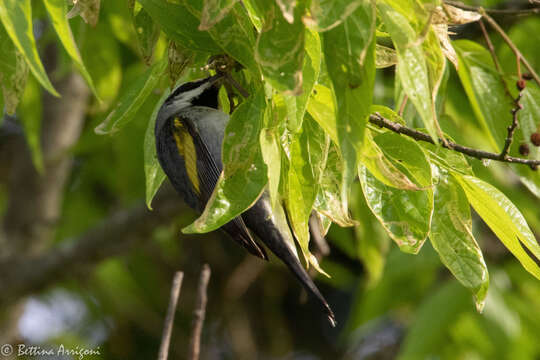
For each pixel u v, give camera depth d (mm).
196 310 7574
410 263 12367
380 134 5730
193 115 7676
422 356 11711
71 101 15305
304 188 5477
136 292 17547
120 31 10320
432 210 5602
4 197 18109
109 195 17359
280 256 6559
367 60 4715
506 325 12250
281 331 18391
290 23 4621
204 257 17984
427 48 5133
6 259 14422
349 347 18328
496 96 7457
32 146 10273
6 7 4707
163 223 13508
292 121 4824
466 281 5891
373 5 4703
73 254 13961
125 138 13414
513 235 5914
